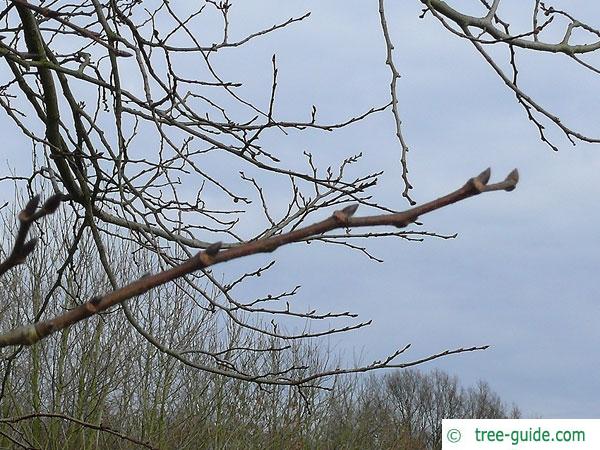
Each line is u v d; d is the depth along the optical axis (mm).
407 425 25406
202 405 15555
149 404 15156
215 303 4758
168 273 1269
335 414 19250
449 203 1226
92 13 4691
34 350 13258
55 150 4586
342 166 5051
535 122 4449
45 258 14398
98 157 4512
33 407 13062
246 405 15719
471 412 37438
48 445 13328
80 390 13875
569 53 4285
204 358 15531
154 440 14633
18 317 14109
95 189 4637
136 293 1282
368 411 20703
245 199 4906
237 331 13844
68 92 4500
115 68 4281
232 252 1269
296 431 15969
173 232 4996
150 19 4906
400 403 28766
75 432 13656
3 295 14156
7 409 13086
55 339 13867
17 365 12719
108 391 14008
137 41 4289
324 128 4695
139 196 4543
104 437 14203
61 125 4660
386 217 1242
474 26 4246
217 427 15391
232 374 4695
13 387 13219
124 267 14586
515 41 4188
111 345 14570
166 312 15398
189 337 15461
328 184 4668
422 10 4137
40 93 4789
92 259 14359
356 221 1242
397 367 4375
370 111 4707
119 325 14758
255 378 4660
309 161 4762
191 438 15148
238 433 15586
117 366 14734
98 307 1262
